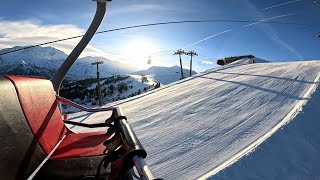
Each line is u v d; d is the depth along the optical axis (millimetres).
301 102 9000
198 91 15133
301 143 6035
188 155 5898
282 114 8133
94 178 2230
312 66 16859
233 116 8742
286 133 6355
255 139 6379
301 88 11312
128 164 1790
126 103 17297
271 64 23500
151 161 5719
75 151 2629
